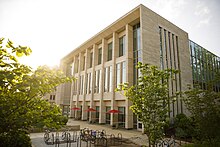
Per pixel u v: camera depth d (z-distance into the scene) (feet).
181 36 96.32
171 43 87.25
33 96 13.79
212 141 26.71
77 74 127.85
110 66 92.48
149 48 71.20
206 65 115.75
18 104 13.05
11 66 13.07
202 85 105.70
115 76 86.02
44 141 45.91
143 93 25.09
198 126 29.53
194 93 30.35
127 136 55.31
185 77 90.89
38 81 13.14
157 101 24.61
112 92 83.97
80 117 116.88
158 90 24.30
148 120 24.07
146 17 73.72
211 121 27.17
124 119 76.89
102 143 44.98
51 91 15.12
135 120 72.74
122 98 77.41
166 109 24.31
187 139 52.11
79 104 120.26
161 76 25.64
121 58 84.28
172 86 80.69
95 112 99.30
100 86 95.76
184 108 81.76
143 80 26.02
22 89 12.67
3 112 12.36
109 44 100.53
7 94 12.80
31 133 56.24
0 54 13.41
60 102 142.72
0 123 12.10
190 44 107.96
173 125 65.62
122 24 85.35
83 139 48.57
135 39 82.48
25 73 13.25
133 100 25.91
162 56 79.36
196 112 29.45
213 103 29.19
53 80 14.69
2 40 13.33
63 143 44.78
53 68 15.49
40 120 13.99
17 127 13.00
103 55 98.12
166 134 58.39
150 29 74.13
